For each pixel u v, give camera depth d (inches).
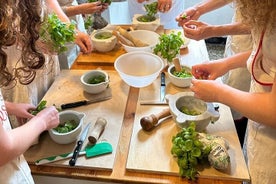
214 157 28.8
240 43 49.9
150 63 43.3
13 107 32.6
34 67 31.6
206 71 37.5
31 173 30.7
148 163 30.5
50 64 42.8
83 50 44.9
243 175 29.0
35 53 30.9
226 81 54.0
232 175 29.0
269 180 31.5
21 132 25.2
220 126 35.3
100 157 31.4
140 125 35.2
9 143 23.1
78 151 31.7
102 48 49.8
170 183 29.0
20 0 27.0
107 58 48.9
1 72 25.1
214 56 101.8
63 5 54.2
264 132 30.7
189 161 28.9
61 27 37.4
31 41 29.8
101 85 40.1
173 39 44.6
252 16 23.0
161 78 44.2
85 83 40.4
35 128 26.9
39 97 41.8
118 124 35.6
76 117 34.4
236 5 25.9
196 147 29.1
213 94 29.4
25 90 36.9
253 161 32.5
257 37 27.4
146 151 31.8
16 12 24.0
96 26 56.5
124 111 38.0
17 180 27.2
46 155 31.6
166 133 34.2
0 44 22.8
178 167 29.9
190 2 98.3
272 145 30.3
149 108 38.3
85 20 57.3
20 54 32.4
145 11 61.7
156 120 34.8
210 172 29.3
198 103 35.8
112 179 29.8
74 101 39.7
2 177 25.9
